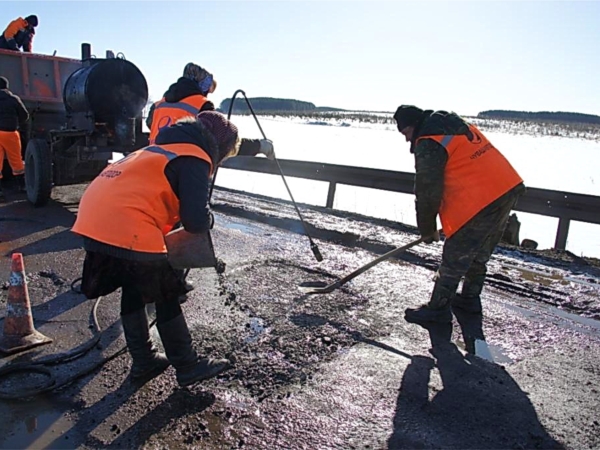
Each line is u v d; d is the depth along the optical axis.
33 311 4.18
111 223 2.72
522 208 7.28
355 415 2.88
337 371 3.35
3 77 8.38
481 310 4.45
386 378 3.28
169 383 3.17
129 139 7.72
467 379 3.30
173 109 4.44
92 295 2.92
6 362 3.36
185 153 2.78
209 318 4.09
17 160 8.41
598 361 3.62
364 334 3.90
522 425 2.84
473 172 3.87
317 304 4.45
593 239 9.95
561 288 5.09
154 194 2.77
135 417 2.82
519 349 3.77
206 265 2.95
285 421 2.81
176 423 2.77
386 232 7.09
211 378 3.22
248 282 4.96
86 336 3.75
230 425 2.77
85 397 3.01
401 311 4.38
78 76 7.80
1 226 6.84
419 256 6.01
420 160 3.88
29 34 9.98
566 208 6.87
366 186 8.77
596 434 2.78
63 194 9.10
